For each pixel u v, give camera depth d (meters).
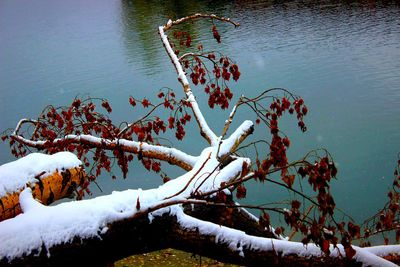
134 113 28.86
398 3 63.41
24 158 4.43
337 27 53.16
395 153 19.92
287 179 3.41
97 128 7.18
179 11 76.44
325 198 3.34
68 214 3.09
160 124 6.40
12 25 93.94
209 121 25.78
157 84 38.09
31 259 2.88
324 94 30.47
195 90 31.91
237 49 47.28
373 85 31.28
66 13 108.12
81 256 3.04
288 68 38.34
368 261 3.21
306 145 21.92
